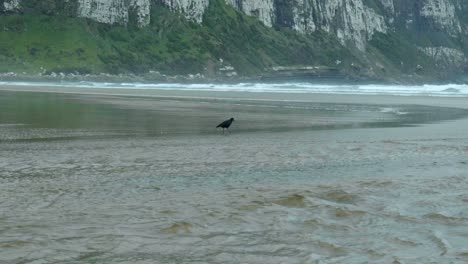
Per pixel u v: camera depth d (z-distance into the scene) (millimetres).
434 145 22953
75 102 50312
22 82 129250
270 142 23438
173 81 162875
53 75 148750
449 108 52438
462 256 8336
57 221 10016
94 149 20047
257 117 38344
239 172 15812
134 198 12109
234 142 23281
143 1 184750
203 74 177875
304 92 95750
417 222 10477
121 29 178250
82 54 161750
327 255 8383
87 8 173750
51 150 19562
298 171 16172
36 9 169375
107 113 38125
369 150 21188
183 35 187875
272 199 12188
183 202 11773
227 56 190000
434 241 9164
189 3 197500
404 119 38750
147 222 10102
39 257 7992
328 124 33844
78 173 15102
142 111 40969
